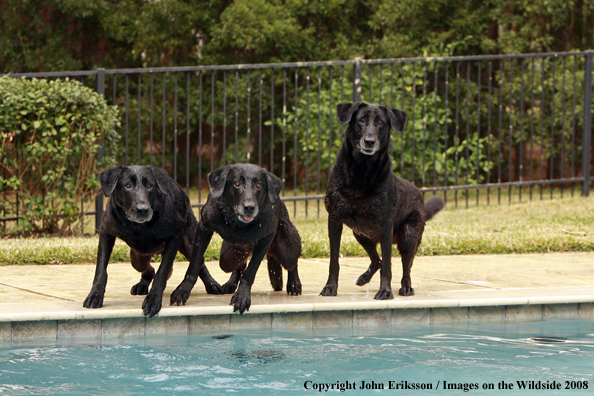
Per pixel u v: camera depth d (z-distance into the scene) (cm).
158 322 402
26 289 472
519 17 1498
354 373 317
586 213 972
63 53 1559
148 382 302
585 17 1556
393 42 1456
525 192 1539
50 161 798
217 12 1625
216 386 297
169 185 421
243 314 413
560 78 1473
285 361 337
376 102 1375
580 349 365
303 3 1535
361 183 455
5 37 1560
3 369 320
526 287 495
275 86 1647
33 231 832
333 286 468
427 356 348
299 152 1569
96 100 805
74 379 305
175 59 1662
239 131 1709
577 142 1597
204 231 434
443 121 1380
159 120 1631
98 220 836
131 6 1590
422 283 517
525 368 327
